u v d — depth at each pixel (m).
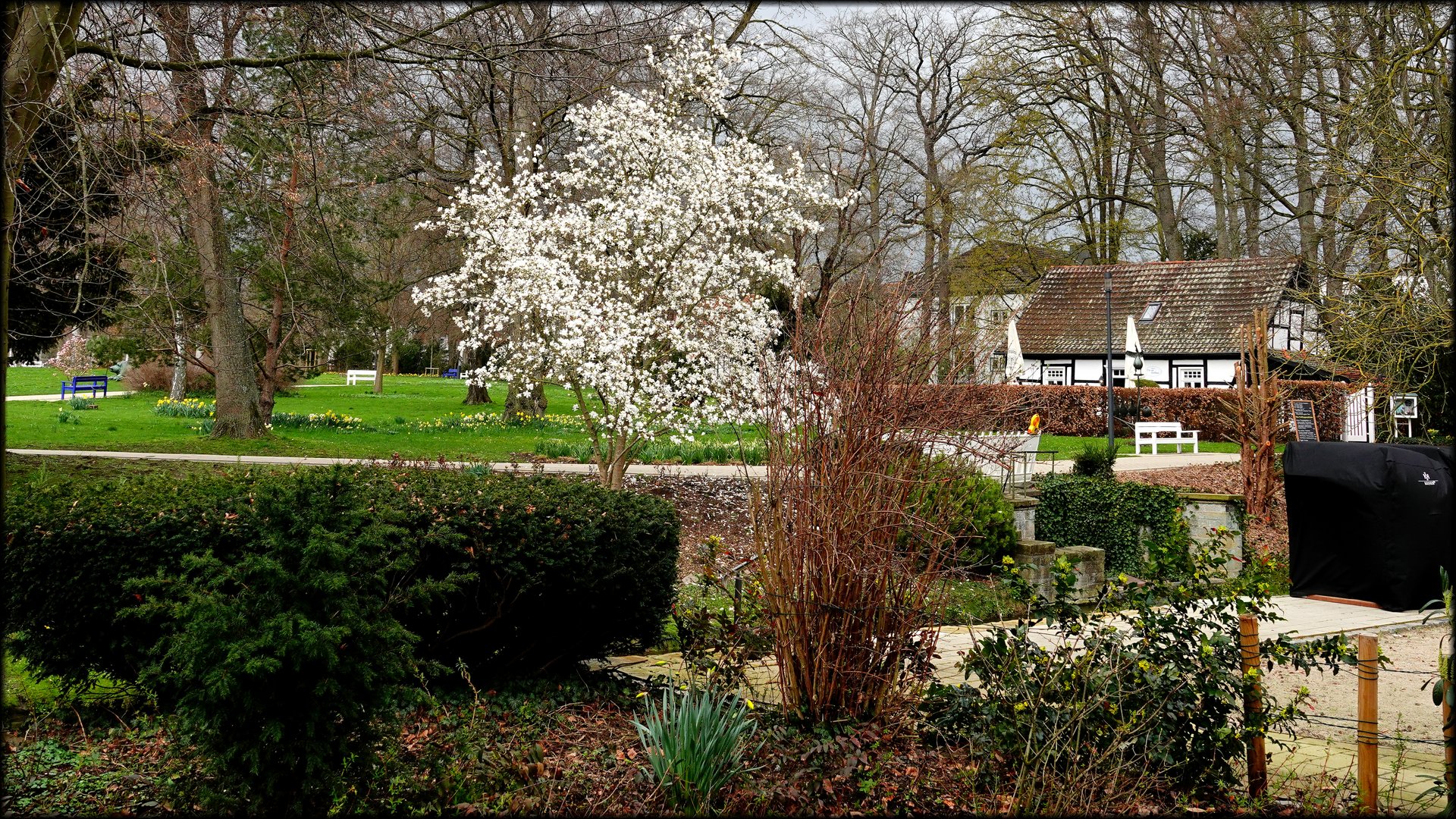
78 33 8.00
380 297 22.00
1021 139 33.28
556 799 3.61
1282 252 30.50
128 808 3.58
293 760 3.31
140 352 25.30
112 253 11.32
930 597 4.99
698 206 11.27
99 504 4.70
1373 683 3.88
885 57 31.19
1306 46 19.27
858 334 4.45
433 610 4.91
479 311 11.66
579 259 11.28
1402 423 17.23
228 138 9.22
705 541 5.93
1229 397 20.98
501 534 4.96
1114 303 31.58
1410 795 4.27
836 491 4.27
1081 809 3.73
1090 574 8.53
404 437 18.73
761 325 10.85
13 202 6.23
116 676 4.87
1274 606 4.42
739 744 3.91
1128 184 35.25
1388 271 13.15
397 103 9.78
